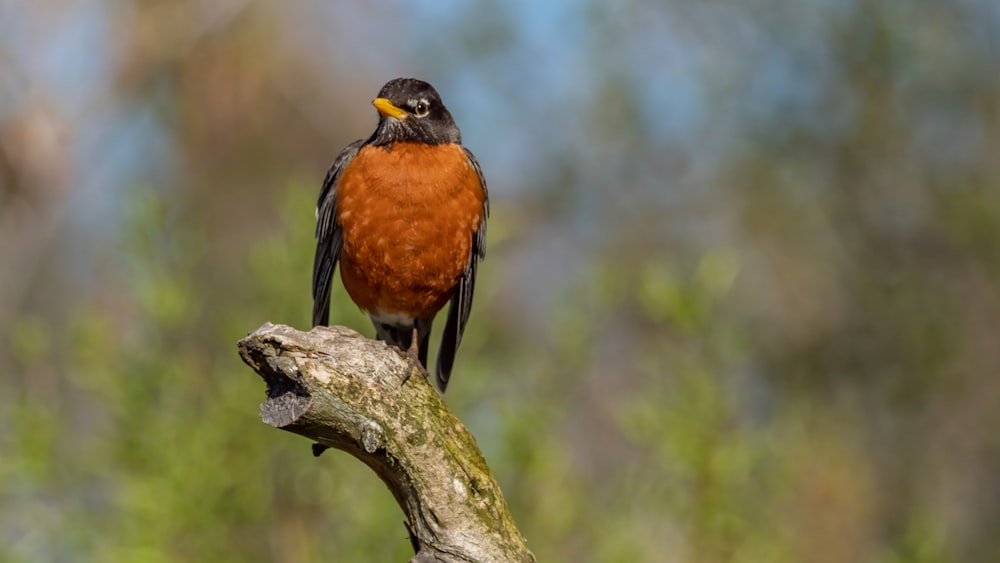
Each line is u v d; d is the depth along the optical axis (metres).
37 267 14.70
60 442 9.71
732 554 9.69
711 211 17.23
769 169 16.88
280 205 12.88
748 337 11.78
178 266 10.02
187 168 16.64
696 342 10.07
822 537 14.30
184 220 12.98
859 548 14.54
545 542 9.48
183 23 15.69
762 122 16.97
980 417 16.33
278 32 17.05
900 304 16.56
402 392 6.34
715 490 9.66
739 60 16.91
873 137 16.61
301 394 6.23
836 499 14.45
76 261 15.43
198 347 9.92
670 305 9.95
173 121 16.80
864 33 16.36
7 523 9.73
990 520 16.03
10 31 14.62
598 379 12.60
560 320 10.30
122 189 14.91
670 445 9.56
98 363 9.55
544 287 16.61
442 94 16.95
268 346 6.20
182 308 9.66
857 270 16.78
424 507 6.40
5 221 14.57
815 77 16.80
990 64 16.33
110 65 15.58
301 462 9.56
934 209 16.45
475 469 6.48
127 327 10.88
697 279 10.20
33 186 14.70
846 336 16.72
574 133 17.22
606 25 16.69
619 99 16.77
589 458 12.35
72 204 15.27
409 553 9.18
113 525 9.45
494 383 10.10
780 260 16.95
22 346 10.47
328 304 9.53
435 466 6.38
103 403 9.79
